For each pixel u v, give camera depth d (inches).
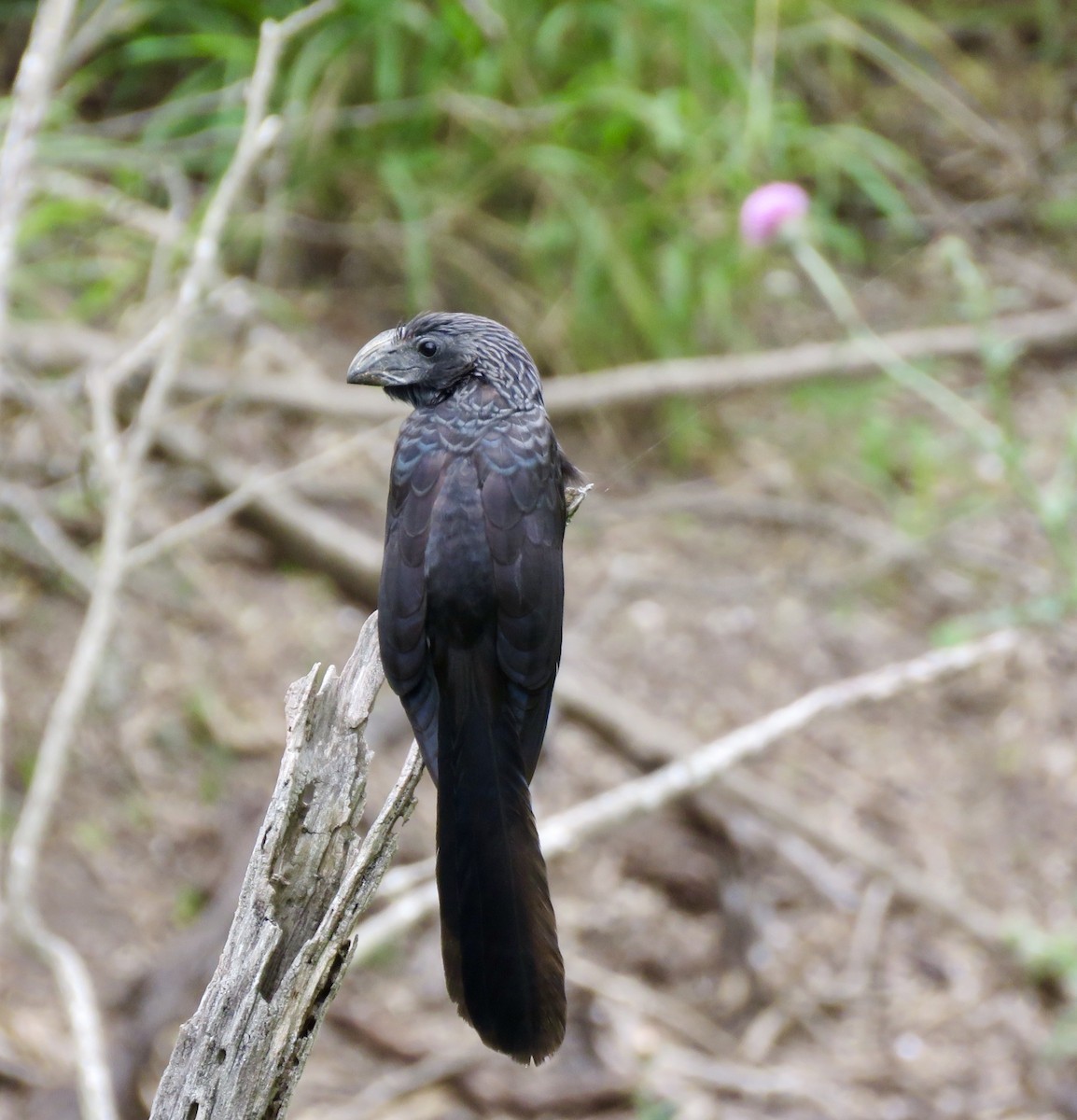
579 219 531.2
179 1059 166.2
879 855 425.4
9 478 466.3
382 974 401.4
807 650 498.0
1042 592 511.5
